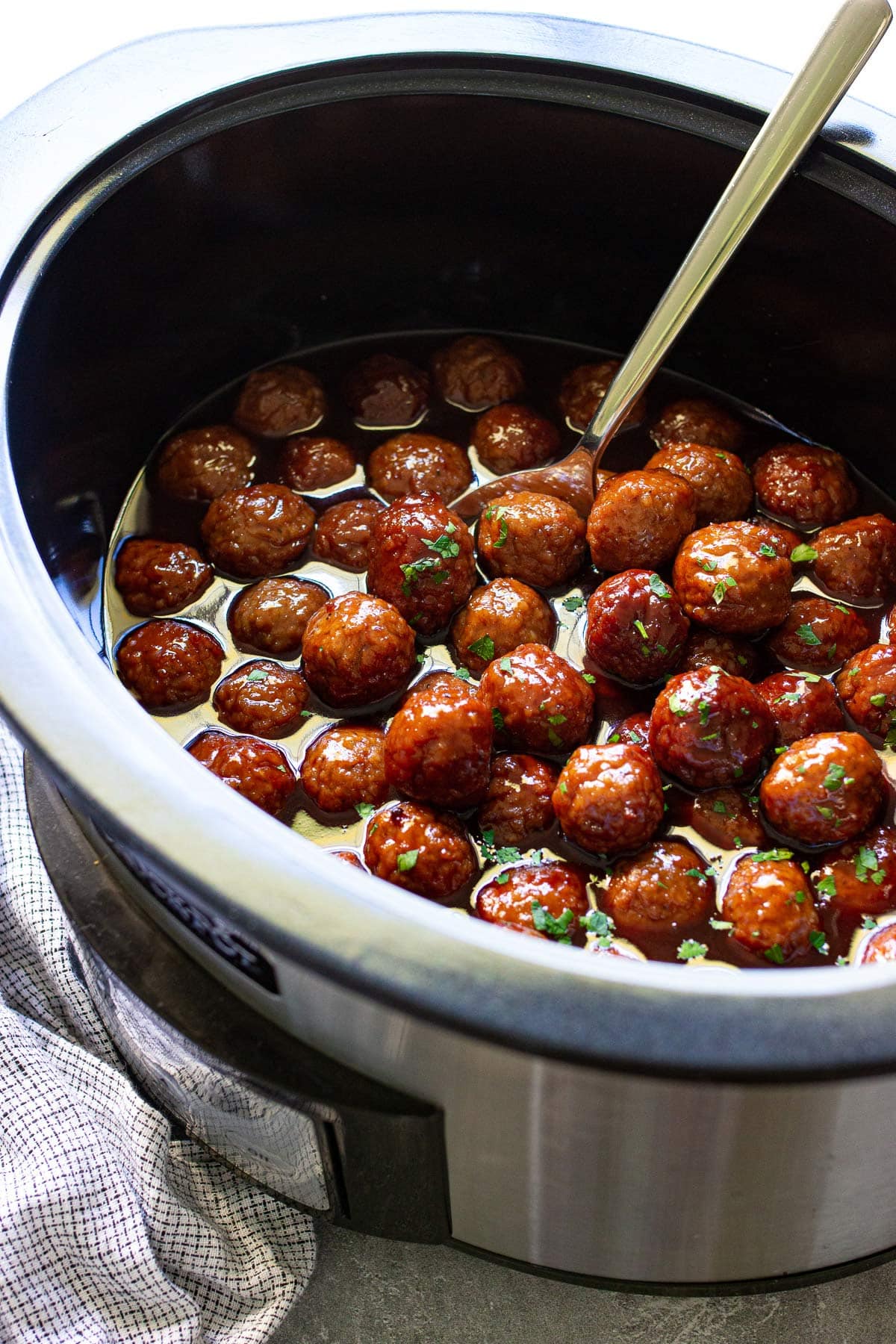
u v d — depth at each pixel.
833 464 0.63
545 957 0.43
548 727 0.55
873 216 0.58
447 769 0.53
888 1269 0.57
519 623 0.58
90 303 0.58
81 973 0.60
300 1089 0.50
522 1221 0.53
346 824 0.55
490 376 0.66
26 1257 0.55
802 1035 0.43
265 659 0.59
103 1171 0.56
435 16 0.62
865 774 0.54
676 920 0.53
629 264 0.65
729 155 0.60
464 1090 0.48
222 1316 0.56
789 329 0.63
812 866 0.54
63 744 0.46
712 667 0.55
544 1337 0.56
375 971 0.43
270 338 0.67
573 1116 0.47
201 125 0.59
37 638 0.47
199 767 0.46
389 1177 0.52
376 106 0.61
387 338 0.69
